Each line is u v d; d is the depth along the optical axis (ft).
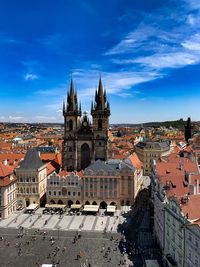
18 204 613.11
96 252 407.85
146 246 419.54
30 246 429.38
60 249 418.51
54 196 614.34
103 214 565.12
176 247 324.19
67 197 611.06
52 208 591.78
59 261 383.65
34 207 586.45
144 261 369.30
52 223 520.01
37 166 613.93
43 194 645.92
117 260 383.65
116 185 597.93
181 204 320.29
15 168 615.98
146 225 501.56
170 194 369.30
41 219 540.52
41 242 442.50
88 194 605.73
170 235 343.87
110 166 614.75
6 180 554.46
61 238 456.45
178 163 473.26
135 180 625.41
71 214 565.94
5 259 390.63
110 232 476.54
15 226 506.48
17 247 426.10
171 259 334.24
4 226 506.48
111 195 600.80
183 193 368.68
